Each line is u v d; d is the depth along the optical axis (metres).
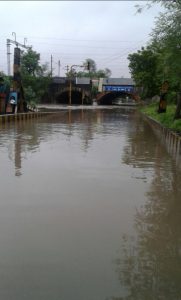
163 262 7.02
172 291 6.03
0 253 7.16
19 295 5.78
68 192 11.48
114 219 9.25
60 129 33.06
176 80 23.88
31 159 16.72
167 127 28.25
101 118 52.81
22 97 48.53
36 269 6.58
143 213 9.80
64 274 6.43
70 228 8.52
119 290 6.00
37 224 8.70
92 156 18.05
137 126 39.31
